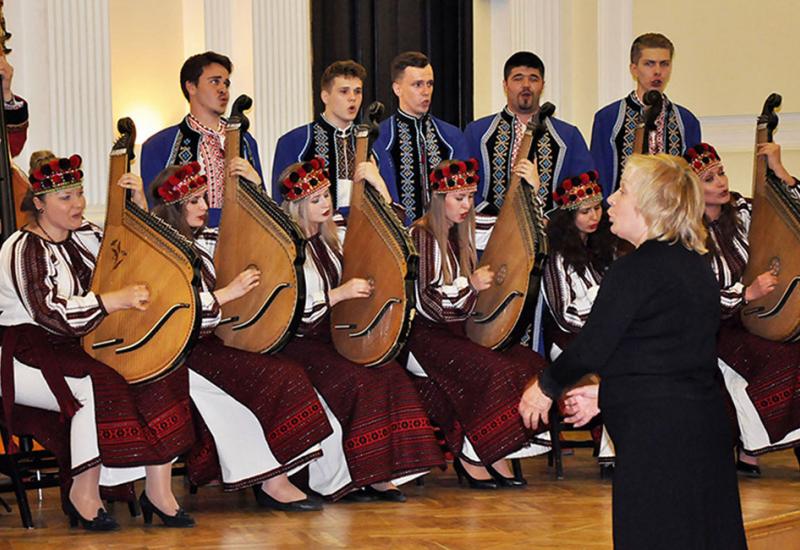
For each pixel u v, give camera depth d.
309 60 7.09
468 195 5.16
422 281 5.14
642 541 3.12
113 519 4.49
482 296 5.24
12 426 4.47
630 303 3.15
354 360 4.95
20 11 6.14
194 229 4.89
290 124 6.95
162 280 4.44
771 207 5.54
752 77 7.66
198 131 5.58
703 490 3.14
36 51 6.17
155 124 6.90
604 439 5.37
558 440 5.43
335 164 5.69
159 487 4.55
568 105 7.87
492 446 5.03
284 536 4.34
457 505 4.86
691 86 7.74
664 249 3.21
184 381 4.59
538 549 4.10
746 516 4.59
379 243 4.89
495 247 5.21
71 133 6.24
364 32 7.44
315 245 5.05
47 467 4.74
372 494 4.98
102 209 6.32
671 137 6.27
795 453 5.62
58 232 4.59
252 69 6.82
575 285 5.33
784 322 5.43
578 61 7.86
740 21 7.66
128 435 4.40
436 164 5.87
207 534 4.39
